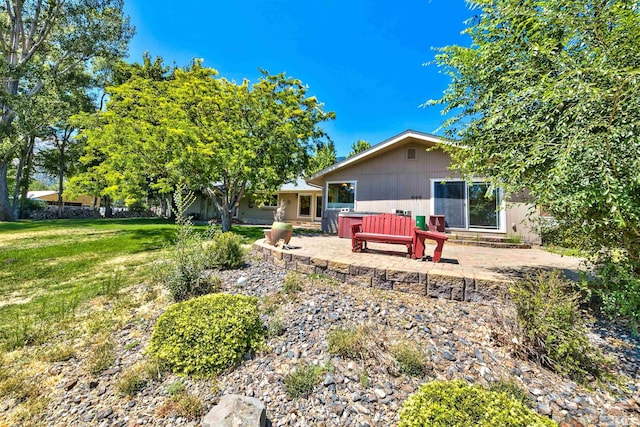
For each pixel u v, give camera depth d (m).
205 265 4.76
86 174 10.57
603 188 1.99
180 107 10.39
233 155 9.60
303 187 18.19
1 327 3.20
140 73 17.06
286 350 2.68
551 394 2.06
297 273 4.74
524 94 2.50
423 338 2.74
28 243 7.50
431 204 8.96
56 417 2.00
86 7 14.60
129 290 4.32
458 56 3.61
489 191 3.24
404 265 4.25
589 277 3.46
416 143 9.33
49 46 15.77
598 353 2.28
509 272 3.83
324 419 1.93
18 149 15.36
